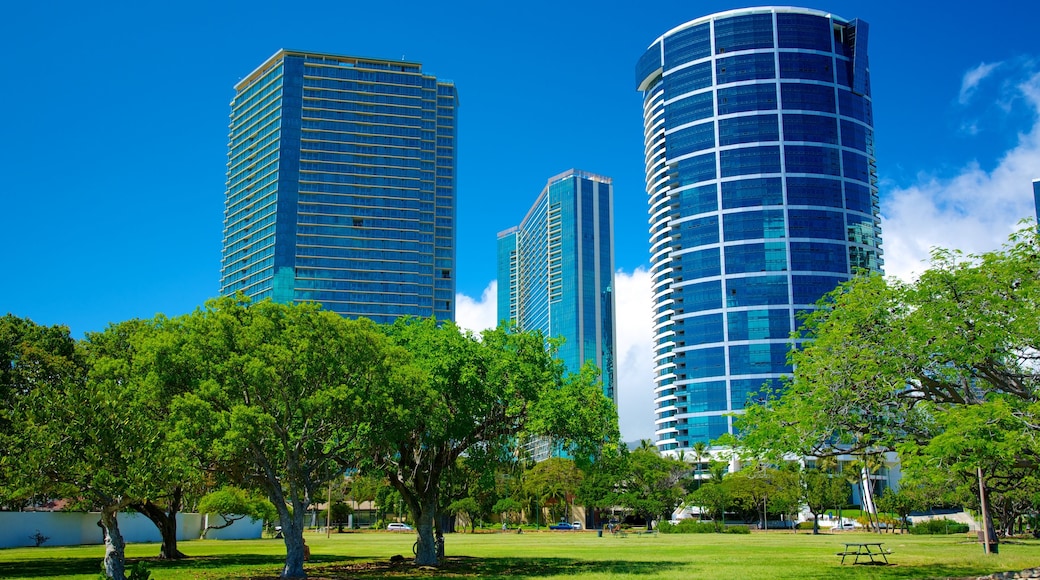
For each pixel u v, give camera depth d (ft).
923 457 77.41
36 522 231.91
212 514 300.81
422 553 140.87
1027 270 85.40
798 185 588.09
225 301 114.01
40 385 110.01
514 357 135.95
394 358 116.37
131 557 172.04
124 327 150.51
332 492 404.57
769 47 612.29
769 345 560.20
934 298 88.48
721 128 606.55
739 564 138.00
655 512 394.73
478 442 142.61
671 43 647.15
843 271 578.66
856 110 616.80
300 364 107.45
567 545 228.02
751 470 95.96
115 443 96.43
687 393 578.66
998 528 257.55
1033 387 84.02
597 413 137.28
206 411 97.91
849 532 344.69
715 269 585.63
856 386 89.61
